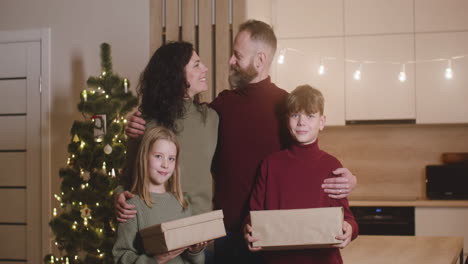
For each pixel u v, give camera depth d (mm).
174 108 1995
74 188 3145
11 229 3967
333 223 1782
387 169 4664
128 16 3768
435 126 4578
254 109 2105
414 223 4055
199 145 2041
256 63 2129
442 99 4156
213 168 2203
